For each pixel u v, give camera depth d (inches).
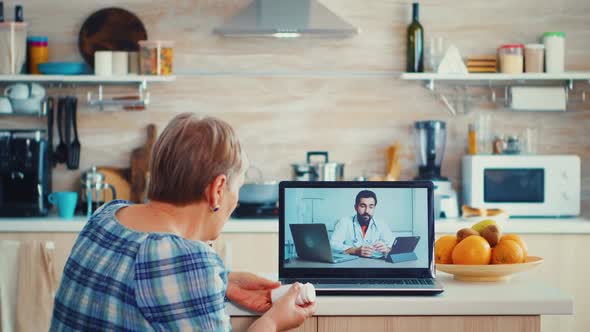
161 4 175.6
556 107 171.6
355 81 177.6
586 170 180.1
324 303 71.3
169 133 60.5
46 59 171.9
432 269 78.7
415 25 172.2
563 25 177.9
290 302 67.3
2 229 153.6
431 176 171.2
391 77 177.6
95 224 60.9
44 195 164.1
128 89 176.4
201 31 176.1
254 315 71.0
